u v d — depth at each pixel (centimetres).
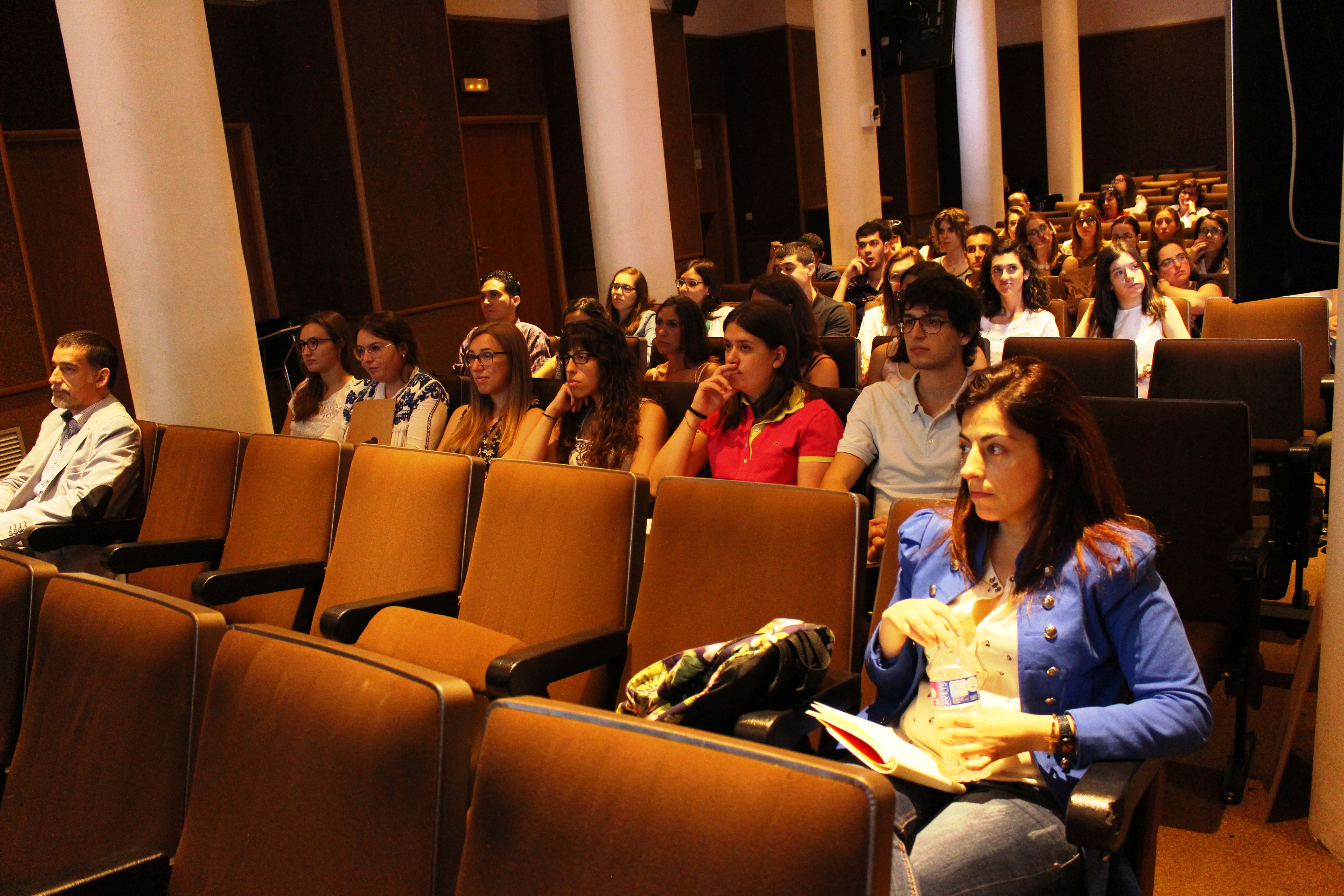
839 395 290
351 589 257
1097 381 327
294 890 120
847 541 179
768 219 1275
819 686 151
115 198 368
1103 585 142
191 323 378
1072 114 1463
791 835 90
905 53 915
